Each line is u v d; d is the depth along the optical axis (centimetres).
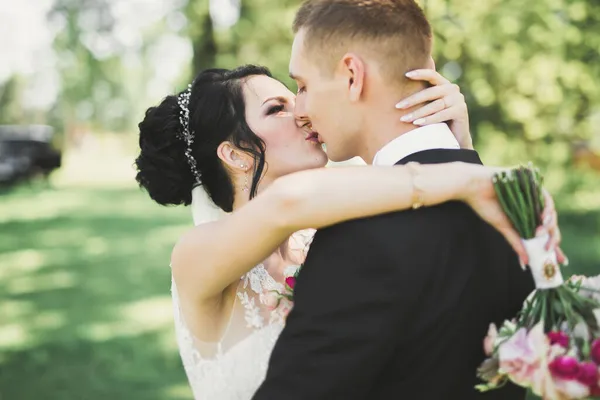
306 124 212
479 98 881
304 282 144
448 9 877
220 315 197
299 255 220
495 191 139
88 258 1012
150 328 647
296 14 163
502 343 136
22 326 668
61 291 810
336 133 159
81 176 2545
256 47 1141
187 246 173
